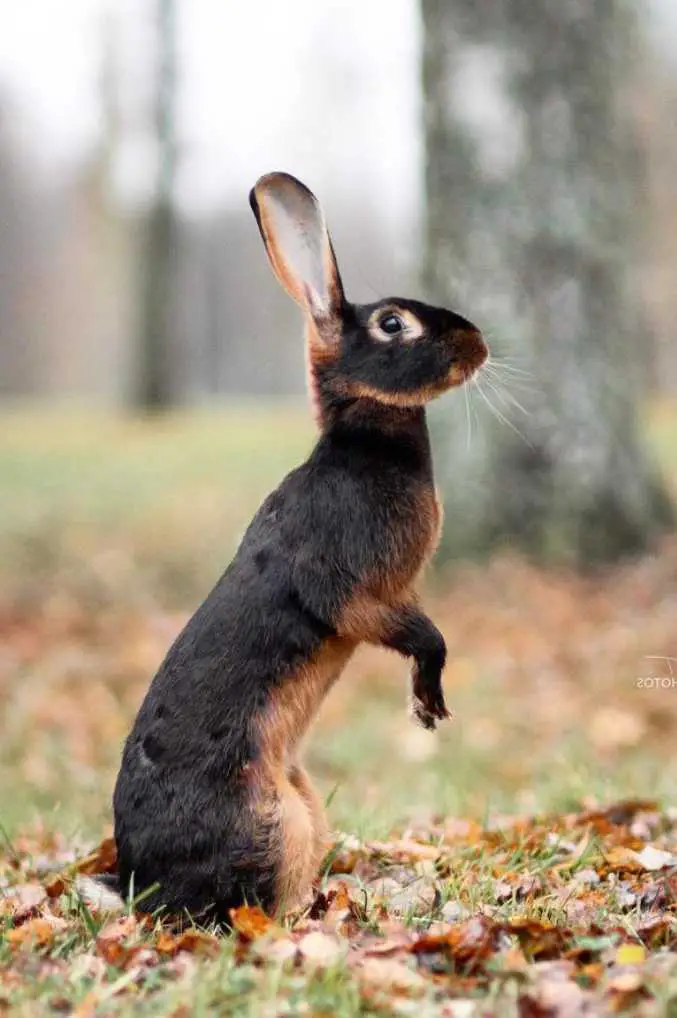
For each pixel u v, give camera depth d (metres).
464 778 13.63
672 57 38.94
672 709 15.49
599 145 20.55
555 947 6.68
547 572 20.06
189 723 7.35
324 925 6.98
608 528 20.56
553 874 8.22
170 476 30.47
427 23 20.62
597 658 16.95
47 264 86.19
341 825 10.07
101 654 18.80
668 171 40.94
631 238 21.27
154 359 47.59
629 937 6.86
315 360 8.10
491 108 20.28
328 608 7.50
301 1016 5.75
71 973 6.45
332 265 8.06
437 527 7.95
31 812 11.93
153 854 7.32
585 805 10.51
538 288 20.31
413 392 7.84
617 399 20.78
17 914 7.64
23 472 31.72
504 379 9.70
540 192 20.27
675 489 23.77
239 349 83.69
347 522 7.61
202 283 83.44
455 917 7.44
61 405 66.06
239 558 7.71
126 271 63.28
